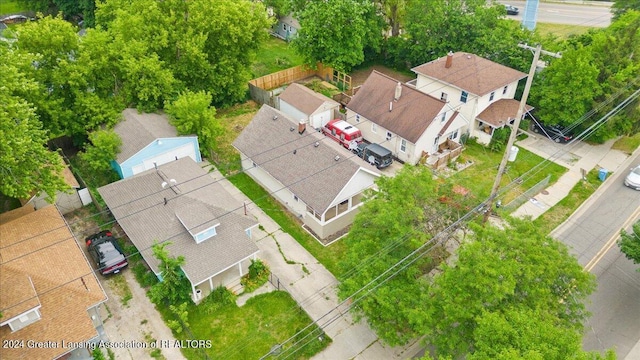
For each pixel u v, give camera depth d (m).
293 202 28.48
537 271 17.28
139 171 30.69
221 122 38.88
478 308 16.61
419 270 21.19
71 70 30.34
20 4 58.59
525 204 30.02
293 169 28.44
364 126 36.56
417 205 22.23
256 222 25.16
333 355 20.56
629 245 22.86
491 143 35.62
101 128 32.25
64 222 23.72
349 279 19.73
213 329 21.44
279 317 22.14
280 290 23.53
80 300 19.62
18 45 29.61
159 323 21.66
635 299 23.47
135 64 31.92
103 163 29.77
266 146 30.73
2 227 22.70
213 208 24.48
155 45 34.38
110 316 21.88
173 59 36.66
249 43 39.34
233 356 20.30
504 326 15.27
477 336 15.91
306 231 27.64
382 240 21.41
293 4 48.50
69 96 31.91
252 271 23.95
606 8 60.81
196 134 32.47
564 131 35.88
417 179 22.33
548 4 62.88
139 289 23.31
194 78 37.41
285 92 39.62
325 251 26.23
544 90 35.12
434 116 32.47
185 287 22.11
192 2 36.16
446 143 35.47
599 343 21.17
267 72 47.59
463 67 37.31
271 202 29.97
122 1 39.69
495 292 16.19
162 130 31.80
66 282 20.05
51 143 33.03
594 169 33.59
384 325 19.08
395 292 19.14
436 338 17.97
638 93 32.38
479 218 24.48
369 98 36.41
